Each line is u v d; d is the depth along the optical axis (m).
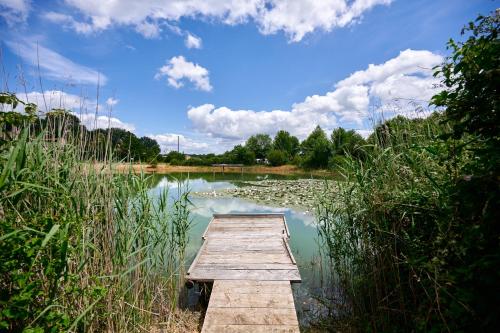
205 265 4.00
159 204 3.44
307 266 4.60
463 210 1.59
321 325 3.13
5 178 1.46
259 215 6.77
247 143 50.19
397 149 2.89
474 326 1.61
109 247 2.63
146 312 2.96
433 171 2.42
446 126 2.58
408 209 2.29
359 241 3.07
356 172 2.90
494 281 1.45
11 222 1.78
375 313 2.71
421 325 1.90
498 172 1.32
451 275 1.67
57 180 2.11
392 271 2.55
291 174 26.36
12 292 1.61
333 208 3.52
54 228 1.53
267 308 2.99
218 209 8.82
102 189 2.71
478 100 1.45
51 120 2.40
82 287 2.22
